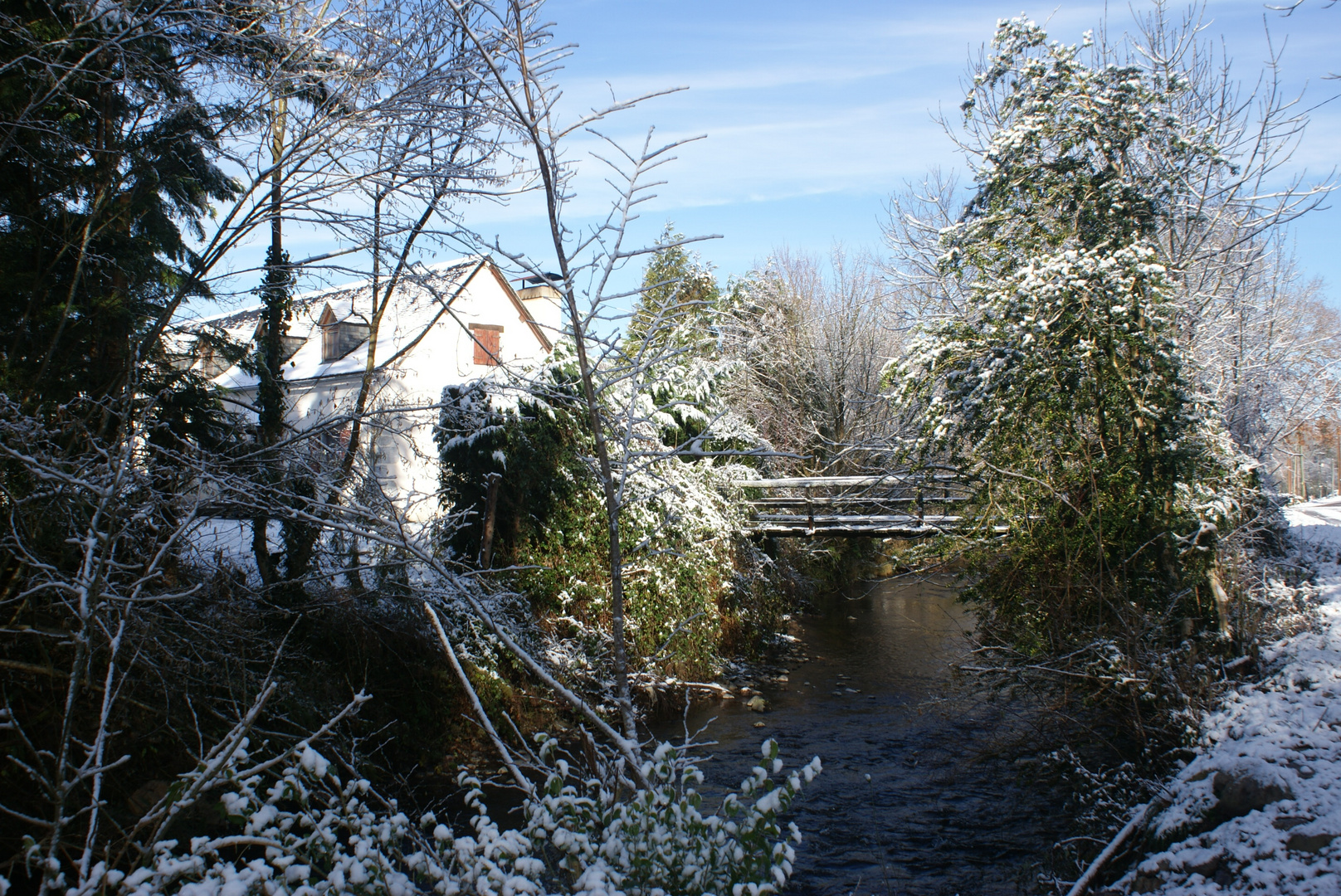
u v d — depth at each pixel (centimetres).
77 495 517
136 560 616
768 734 1129
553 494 1234
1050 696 985
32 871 548
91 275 852
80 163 839
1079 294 988
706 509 1449
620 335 470
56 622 614
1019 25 1191
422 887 406
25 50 739
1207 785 588
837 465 2619
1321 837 466
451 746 968
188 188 921
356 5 806
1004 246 1209
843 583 2380
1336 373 1745
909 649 1669
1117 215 1138
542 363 1220
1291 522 2172
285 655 810
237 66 813
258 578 901
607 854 355
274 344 981
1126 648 845
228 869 310
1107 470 1016
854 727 1156
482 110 782
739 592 1634
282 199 848
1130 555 975
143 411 651
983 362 1068
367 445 993
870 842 780
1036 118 1145
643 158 443
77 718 621
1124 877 558
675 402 1460
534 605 1197
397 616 961
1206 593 970
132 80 790
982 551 1147
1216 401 1088
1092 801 786
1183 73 1280
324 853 351
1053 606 998
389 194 889
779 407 2700
